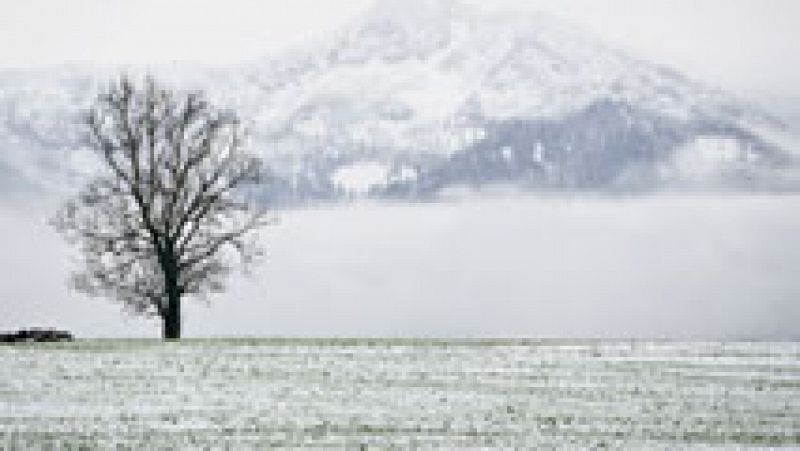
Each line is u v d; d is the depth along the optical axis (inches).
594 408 3129.9
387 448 2581.2
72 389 3373.5
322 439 2677.2
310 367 3846.0
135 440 2652.6
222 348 4340.6
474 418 2967.5
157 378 3590.1
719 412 3078.2
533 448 2593.5
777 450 2600.9
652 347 4456.2
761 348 4419.3
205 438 2682.1
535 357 4133.9
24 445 2581.2
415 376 3676.2
